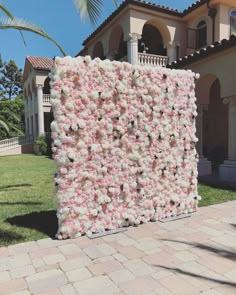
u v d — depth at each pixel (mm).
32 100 30141
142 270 3902
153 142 5879
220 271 3854
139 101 5660
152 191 5930
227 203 7324
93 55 19688
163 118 6008
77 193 5102
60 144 4926
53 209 7066
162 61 15328
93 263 4125
